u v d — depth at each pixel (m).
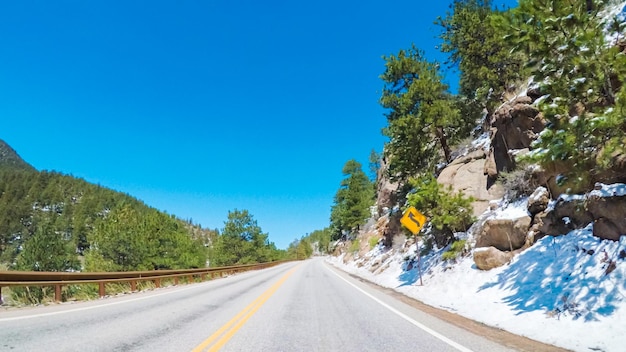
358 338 6.18
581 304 6.51
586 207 8.41
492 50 22.00
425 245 18.92
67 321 7.80
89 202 158.50
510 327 6.71
